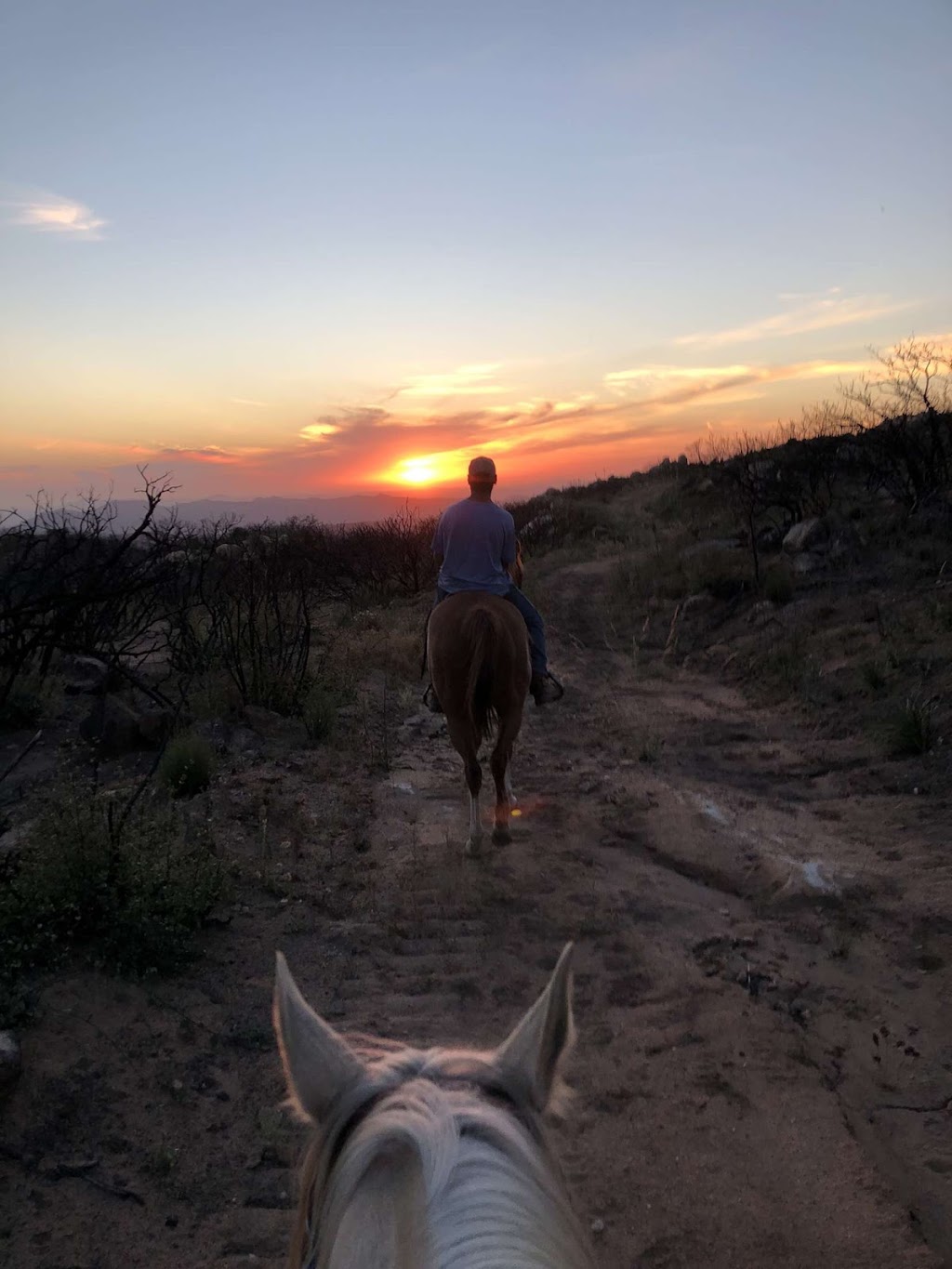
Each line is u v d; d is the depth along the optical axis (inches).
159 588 401.4
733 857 252.4
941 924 210.4
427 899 229.6
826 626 469.1
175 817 238.1
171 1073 159.3
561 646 550.0
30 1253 123.7
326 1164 50.2
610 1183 143.3
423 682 454.0
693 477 1105.4
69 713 366.0
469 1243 38.0
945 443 633.6
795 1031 180.7
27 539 348.8
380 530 815.1
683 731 382.3
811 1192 141.0
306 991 190.4
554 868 248.1
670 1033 180.2
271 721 354.9
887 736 328.8
